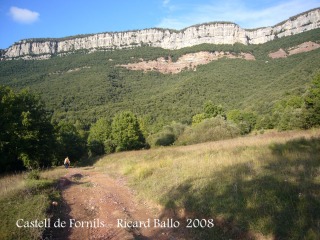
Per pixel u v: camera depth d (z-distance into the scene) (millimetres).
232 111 60750
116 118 49844
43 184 11930
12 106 26469
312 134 19062
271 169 9945
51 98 101938
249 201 7344
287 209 6551
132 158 27984
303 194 7074
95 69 163250
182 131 47250
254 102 76312
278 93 73625
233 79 113750
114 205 10023
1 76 147250
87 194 12031
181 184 10359
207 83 110750
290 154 12117
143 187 12133
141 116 76625
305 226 5785
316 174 8547
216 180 9688
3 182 13172
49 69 164750
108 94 115875
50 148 30125
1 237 6355
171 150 26469
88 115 83562
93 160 40531
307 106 29062
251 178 9188
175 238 6887
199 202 8258
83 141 53469
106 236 7203
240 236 6320
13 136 25016
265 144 16891
